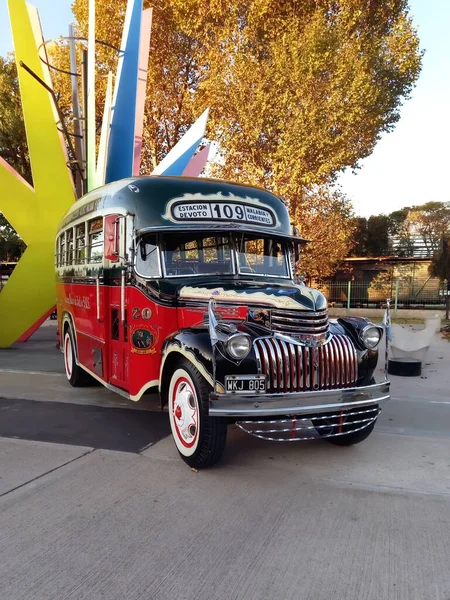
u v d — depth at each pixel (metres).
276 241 6.08
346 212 24.84
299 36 16.98
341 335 4.90
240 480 4.38
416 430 5.98
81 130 13.66
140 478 4.39
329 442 5.44
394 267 29.06
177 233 5.49
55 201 13.12
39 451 5.07
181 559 3.13
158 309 5.20
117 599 2.75
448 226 36.00
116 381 6.05
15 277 12.92
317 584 2.89
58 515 3.69
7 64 24.88
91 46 12.27
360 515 3.75
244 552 3.22
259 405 4.17
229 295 4.85
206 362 4.23
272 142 17.75
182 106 22.69
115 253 5.62
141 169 24.50
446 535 3.46
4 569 3.01
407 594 2.82
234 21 18.20
